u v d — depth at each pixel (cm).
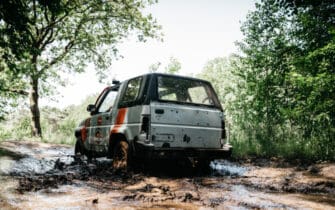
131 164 553
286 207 361
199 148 571
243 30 1036
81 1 1938
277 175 601
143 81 560
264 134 1052
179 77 589
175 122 547
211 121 597
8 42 739
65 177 523
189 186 474
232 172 640
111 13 2075
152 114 526
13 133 1845
